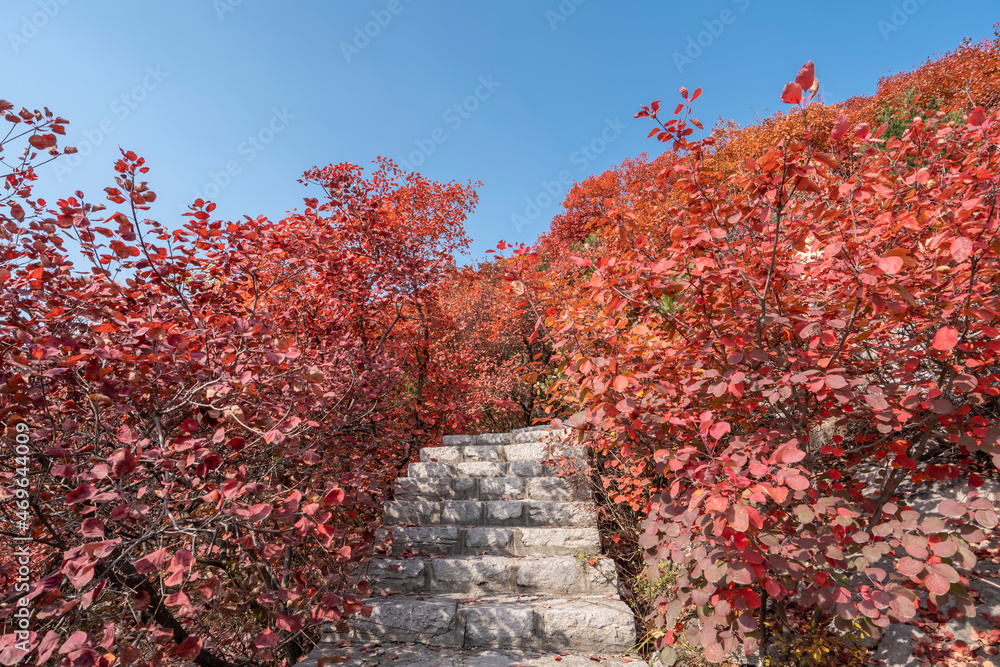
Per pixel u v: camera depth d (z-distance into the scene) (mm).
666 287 2607
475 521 4441
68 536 2590
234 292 3432
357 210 5836
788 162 2000
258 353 2783
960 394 2627
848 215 2365
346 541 3404
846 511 2133
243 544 2703
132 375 2426
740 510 1942
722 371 2645
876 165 2510
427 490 4852
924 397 2188
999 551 2801
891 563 2699
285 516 2439
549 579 3627
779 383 2357
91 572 1817
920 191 2410
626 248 2945
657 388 2654
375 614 3268
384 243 5902
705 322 2697
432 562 3793
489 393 8906
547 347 9734
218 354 2871
